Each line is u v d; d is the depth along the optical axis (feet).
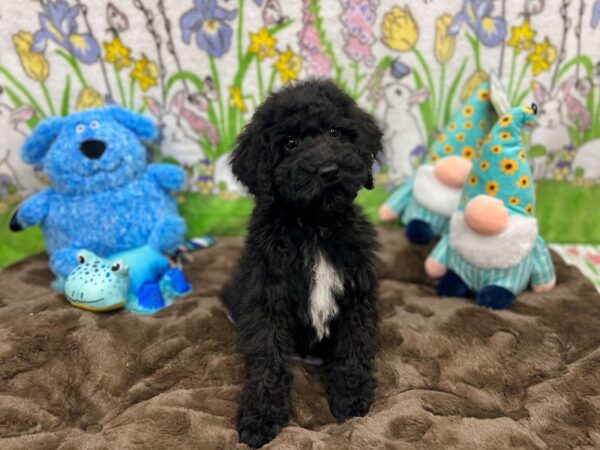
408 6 1.89
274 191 1.25
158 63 1.93
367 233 1.34
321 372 1.43
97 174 1.74
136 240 1.80
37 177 2.02
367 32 1.92
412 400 1.27
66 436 1.22
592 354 1.41
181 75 1.96
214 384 1.38
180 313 1.63
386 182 2.14
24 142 1.81
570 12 1.88
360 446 1.14
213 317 1.62
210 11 1.87
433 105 2.04
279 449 1.13
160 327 1.56
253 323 1.26
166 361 1.46
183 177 1.94
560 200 2.14
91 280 1.56
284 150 1.24
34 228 2.07
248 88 1.99
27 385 1.37
